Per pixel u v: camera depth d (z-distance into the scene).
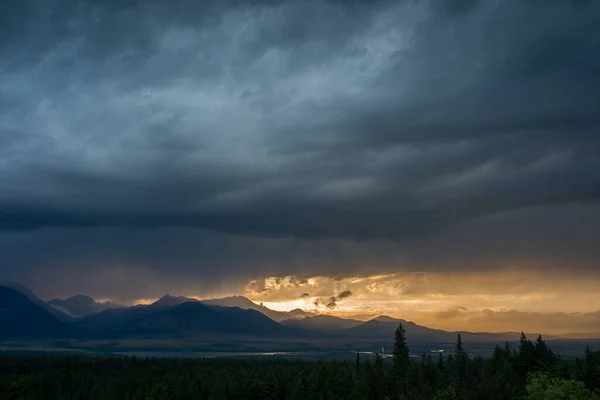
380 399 184.00
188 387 188.88
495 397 163.12
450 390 156.25
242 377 194.25
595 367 165.88
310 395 167.12
